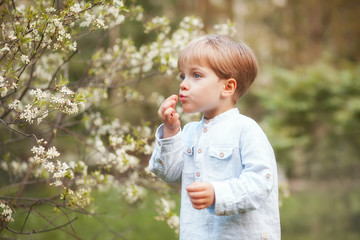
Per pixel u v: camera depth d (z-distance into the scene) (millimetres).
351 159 13797
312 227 7156
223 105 1944
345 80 12703
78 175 2803
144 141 2902
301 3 18000
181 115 3598
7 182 3475
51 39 2064
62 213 2557
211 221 1815
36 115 1925
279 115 13570
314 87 12758
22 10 2164
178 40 3318
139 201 3326
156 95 3916
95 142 3215
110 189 3359
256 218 1804
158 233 5695
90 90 3350
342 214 8547
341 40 17078
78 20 2279
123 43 3332
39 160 1974
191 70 1891
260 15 19609
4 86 2037
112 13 2383
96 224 4133
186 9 15172
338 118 12164
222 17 16734
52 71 3295
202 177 1866
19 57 2254
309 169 14453
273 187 1844
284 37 19156
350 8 17250
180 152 1961
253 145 1773
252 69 2014
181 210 1934
